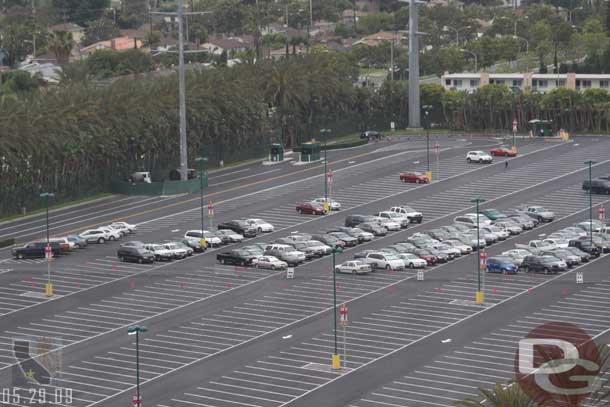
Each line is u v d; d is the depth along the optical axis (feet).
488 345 603.67
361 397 538.06
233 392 550.77
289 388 552.82
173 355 603.67
